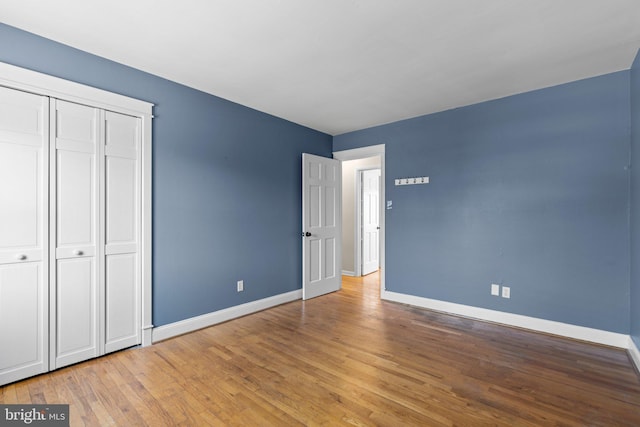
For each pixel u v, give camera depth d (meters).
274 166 3.90
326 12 1.88
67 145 2.28
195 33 2.12
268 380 2.14
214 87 3.03
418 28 2.05
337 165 4.71
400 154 4.05
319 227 4.39
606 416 1.77
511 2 1.78
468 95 3.21
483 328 3.13
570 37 2.15
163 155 2.81
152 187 2.73
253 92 3.15
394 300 4.08
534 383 2.10
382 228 4.23
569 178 2.88
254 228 3.65
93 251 2.40
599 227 2.73
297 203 4.23
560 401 1.91
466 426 1.68
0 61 2.00
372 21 1.97
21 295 2.10
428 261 3.79
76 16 1.93
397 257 4.07
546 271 2.99
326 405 1.87
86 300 2.38
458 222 3.55
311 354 2.54
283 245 4.02
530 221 3.09
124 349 2.58
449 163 3.63
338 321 3.34
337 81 2.89
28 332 2.12
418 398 1.94
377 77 2.80
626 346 2.60
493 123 3.32
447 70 2.65
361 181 5.82
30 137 2.12
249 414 1.79
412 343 2.76
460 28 2.04
